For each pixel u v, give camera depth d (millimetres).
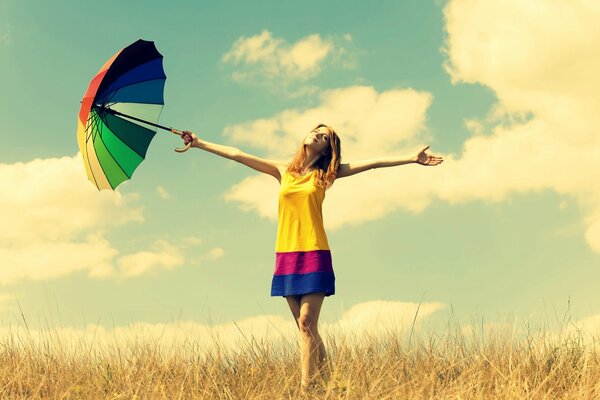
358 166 5777
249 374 5715
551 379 5273
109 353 6328
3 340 6652
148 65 6109
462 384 5074
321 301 5426
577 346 5844
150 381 5406
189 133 5996
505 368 5500
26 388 5762
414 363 5789
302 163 5688
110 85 5965
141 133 6195
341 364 5371
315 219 5508
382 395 4930
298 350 6223
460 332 6113
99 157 6062
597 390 4867
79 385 5578
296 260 5441
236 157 5914
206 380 5531
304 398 5031
